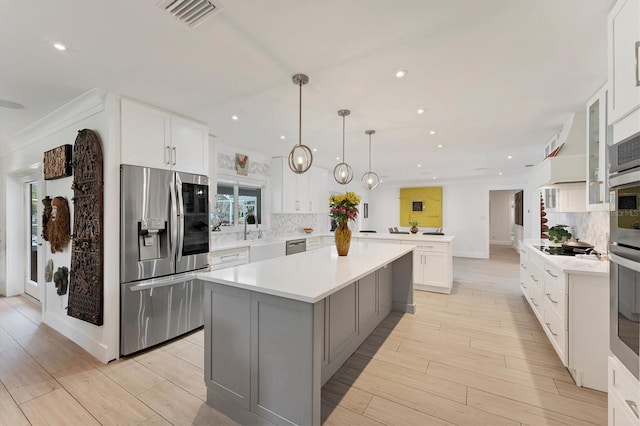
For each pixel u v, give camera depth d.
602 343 2.01
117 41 1.75
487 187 8.37
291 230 5.95
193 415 1.80
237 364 1.78
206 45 1.80
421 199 9.16
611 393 1.30
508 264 7.03
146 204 2.62
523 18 1.55
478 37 1.73
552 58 1.95
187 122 3.06
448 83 2.32
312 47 1.83
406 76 2.21
